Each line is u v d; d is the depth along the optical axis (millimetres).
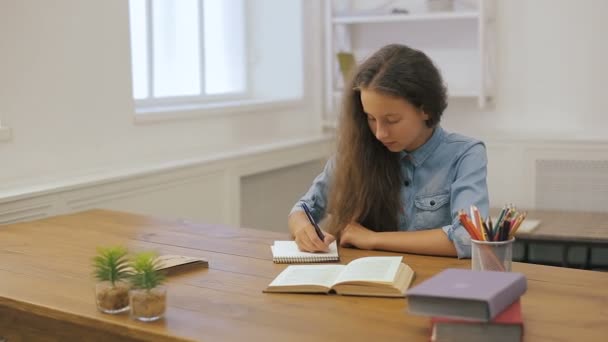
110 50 3211
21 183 2781
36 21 2881
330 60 4410
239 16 4418
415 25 4410
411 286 1625
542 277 1682
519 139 4035
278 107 4324
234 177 3627
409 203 2109
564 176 3982
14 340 1606
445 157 2076
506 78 4230
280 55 4512
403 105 1890
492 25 4211
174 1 3875
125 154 3326
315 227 2000
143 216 2502
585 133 4090
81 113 3094
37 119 2912
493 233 1521
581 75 4074
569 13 4059
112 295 1461
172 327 1379
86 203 2840
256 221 4180
